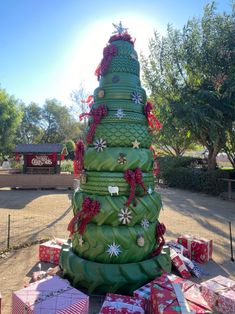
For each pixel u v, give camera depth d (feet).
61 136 175.01
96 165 15.37
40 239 25.16
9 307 14.14
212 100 55.11
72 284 15.21
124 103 15.72
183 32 64.95
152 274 15.05
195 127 56.44
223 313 14.01
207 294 14.71
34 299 11.80
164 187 70.59
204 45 61.36
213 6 62.64
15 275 17.88
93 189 15.40
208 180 59.57
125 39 16.66
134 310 12.12
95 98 16.78
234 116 54.95
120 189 14.96
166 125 59.31
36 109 181.16
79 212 15.16
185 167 73.51
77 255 15.84
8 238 23.45
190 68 63.36
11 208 41.29
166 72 67.77
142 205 15.15
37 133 184.85
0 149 116.98
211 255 21.75
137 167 15.16
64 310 11.25
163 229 16.16
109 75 16.20
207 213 39.45
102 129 15.49
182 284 13.43
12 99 119.14
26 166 73.72
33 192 60.13
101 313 11.93
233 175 62.44
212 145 64.34
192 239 21.76
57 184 65.67
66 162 99.45
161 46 68.90
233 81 54.19
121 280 14.34
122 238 14.74
